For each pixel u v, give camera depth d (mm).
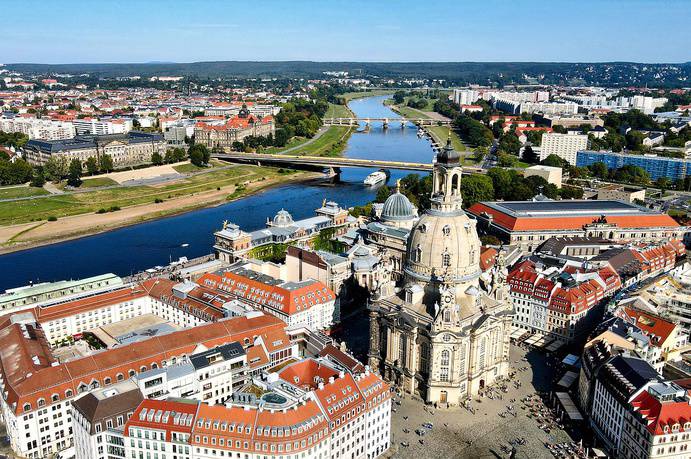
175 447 197625
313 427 197375
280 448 192000
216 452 195625
